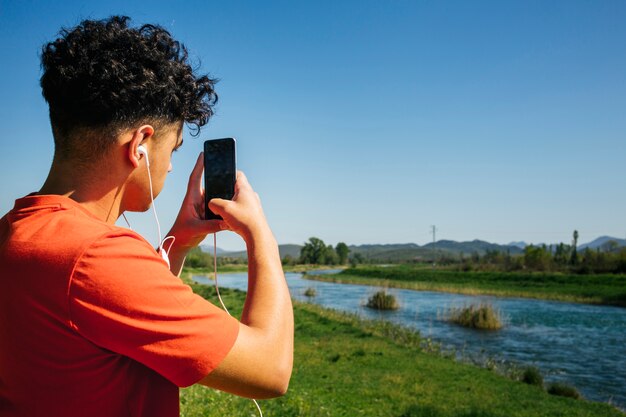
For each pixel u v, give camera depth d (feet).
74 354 2.95
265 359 3.19
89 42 3.45
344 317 86.99
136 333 2.88
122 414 3.13
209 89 4.16
